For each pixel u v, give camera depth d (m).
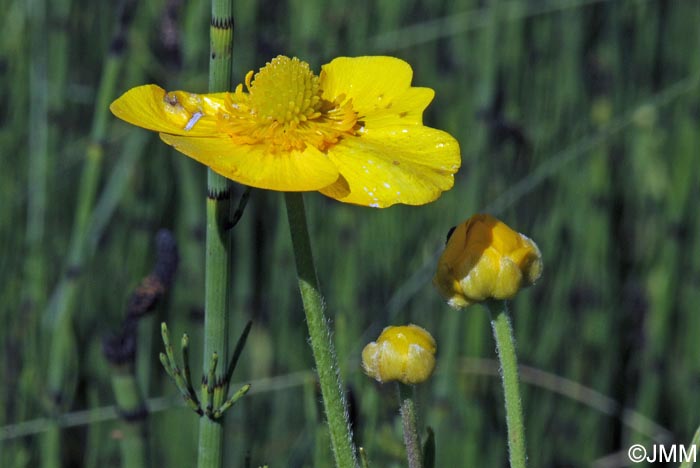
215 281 0.32
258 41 0.49
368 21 0.51
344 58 0.33
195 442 0.49
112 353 0.37
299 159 0.31
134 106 0.31
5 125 0.49
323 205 0.50
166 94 0.32
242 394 0.33
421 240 0.51
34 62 0.47
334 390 0.31
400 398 0.32
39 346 0.46
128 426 0.37
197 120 0.31
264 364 0.51
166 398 0.47
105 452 0.49
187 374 0.32
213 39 0.32
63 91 0.47
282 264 0.50
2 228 0.48
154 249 0.51
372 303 0.50
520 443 0.31
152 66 0.48
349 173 0.31
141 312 0.37
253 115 0.31
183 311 0.49
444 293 0.31
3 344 0.47
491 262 0.31
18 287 0.48
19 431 0.44
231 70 0.32
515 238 0.31
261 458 0.49
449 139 0.31
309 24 0.49
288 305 0.51
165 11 0.44
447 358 0.44
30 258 0.46
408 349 0.31
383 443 0.39
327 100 0.32
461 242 0.31
